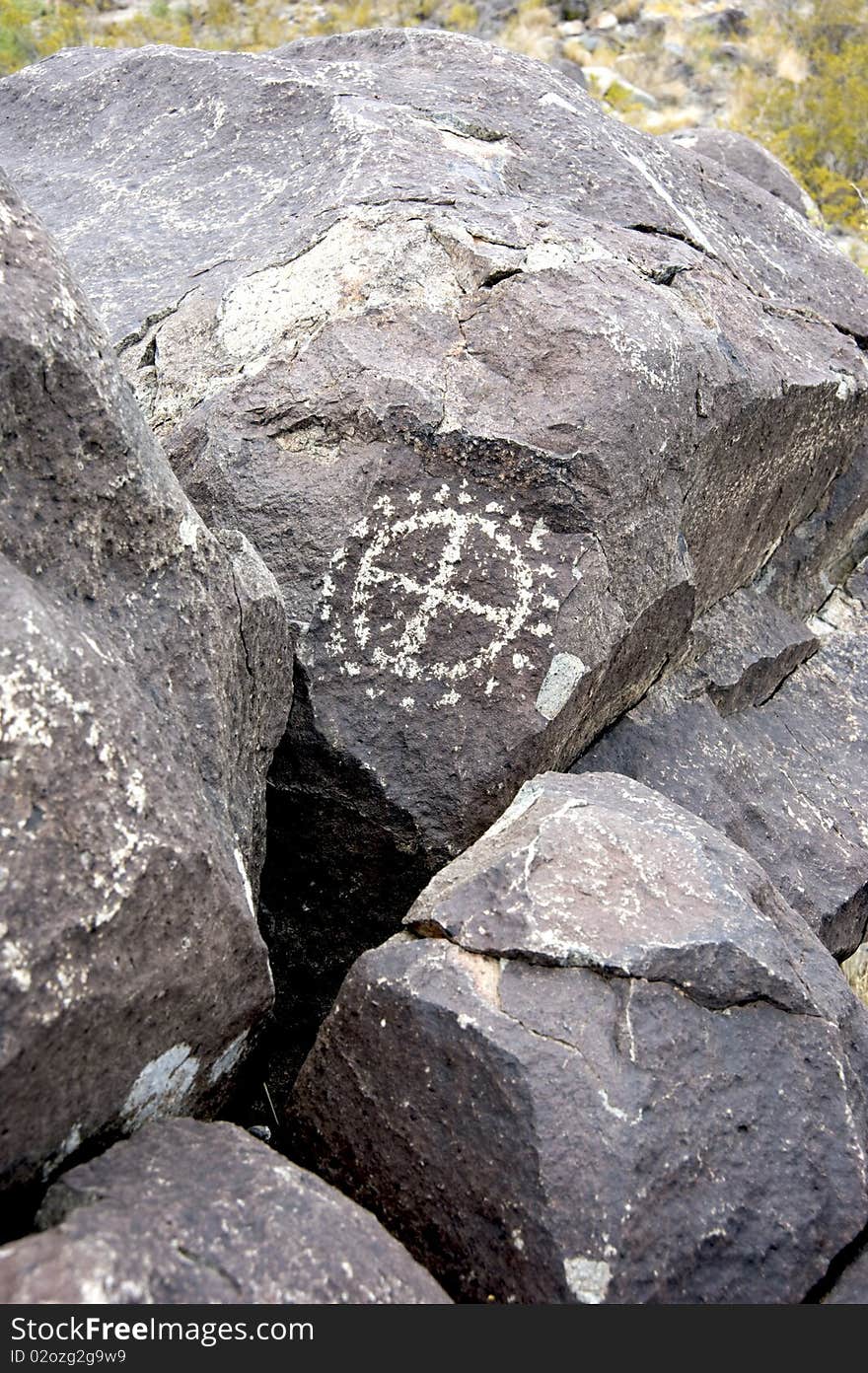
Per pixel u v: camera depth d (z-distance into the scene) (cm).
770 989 189
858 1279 176
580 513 255
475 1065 177
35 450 180
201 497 262
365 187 305
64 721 160
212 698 199
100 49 438
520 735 254
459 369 265
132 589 194
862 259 762
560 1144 170
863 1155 183
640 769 297
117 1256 138
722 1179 176
